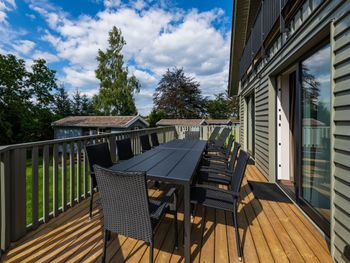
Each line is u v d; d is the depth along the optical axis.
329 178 2.09
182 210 2.56
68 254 1.71
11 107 12.02
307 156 2.56
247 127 7.12
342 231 1.57
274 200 2.90
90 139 3.03
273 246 1.84
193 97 28.55
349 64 1.51
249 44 5.56
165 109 27.86
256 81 4.88
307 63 2.52
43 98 13.85
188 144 3.97
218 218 2.35
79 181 2.79
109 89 18.95
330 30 1.80
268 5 3.48
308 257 1.70
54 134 14.75
